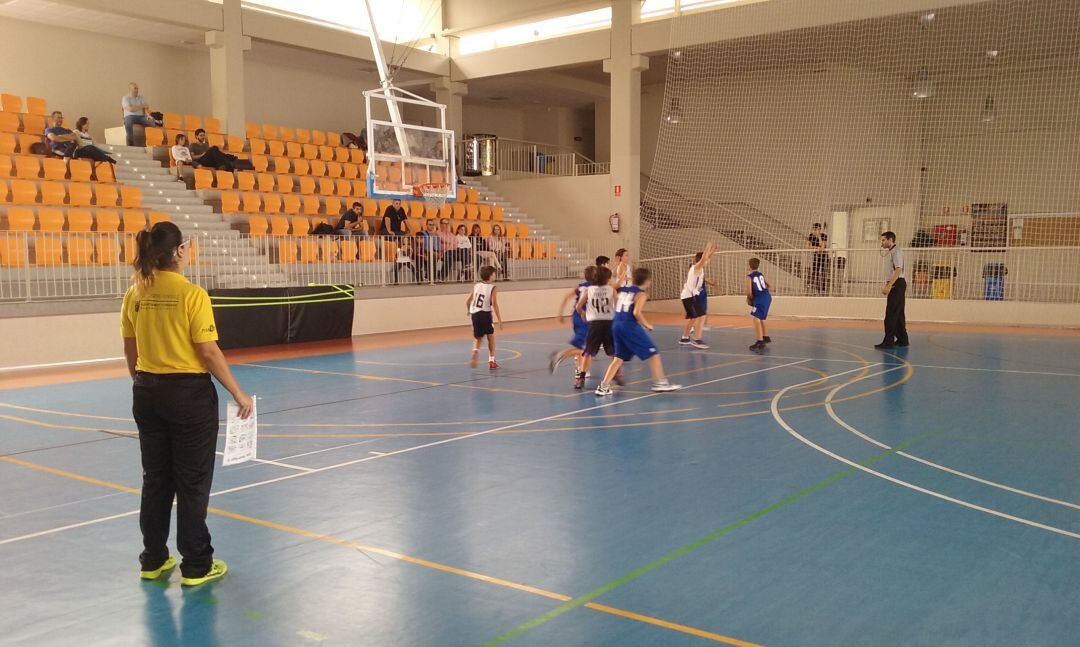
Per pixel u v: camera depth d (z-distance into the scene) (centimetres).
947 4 1905
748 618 368
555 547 464
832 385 1022
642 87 2958
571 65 2478
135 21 2008
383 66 1989
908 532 482
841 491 567
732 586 405
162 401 405
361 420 842
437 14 2616
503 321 2055
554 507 539
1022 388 990
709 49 2325
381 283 1852
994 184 2520
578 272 2361
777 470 625
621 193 2450
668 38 2294
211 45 2059
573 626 362
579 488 583
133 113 1975
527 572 427
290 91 2547
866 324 1894
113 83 2142
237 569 438
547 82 2758
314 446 726
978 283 2158
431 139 1997
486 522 510
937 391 973
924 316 1930
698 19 2242
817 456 667
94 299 1383
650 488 580
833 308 2017
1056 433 744
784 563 434
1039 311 1795
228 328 1499
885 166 2527
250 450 432
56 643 355
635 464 648
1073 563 431
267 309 1559
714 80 2677
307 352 1462
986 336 1608
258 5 2212
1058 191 2428
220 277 1611
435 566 438
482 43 2638
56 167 1681
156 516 423
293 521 517
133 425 843
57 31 2031
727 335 1664
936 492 564
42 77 2009
